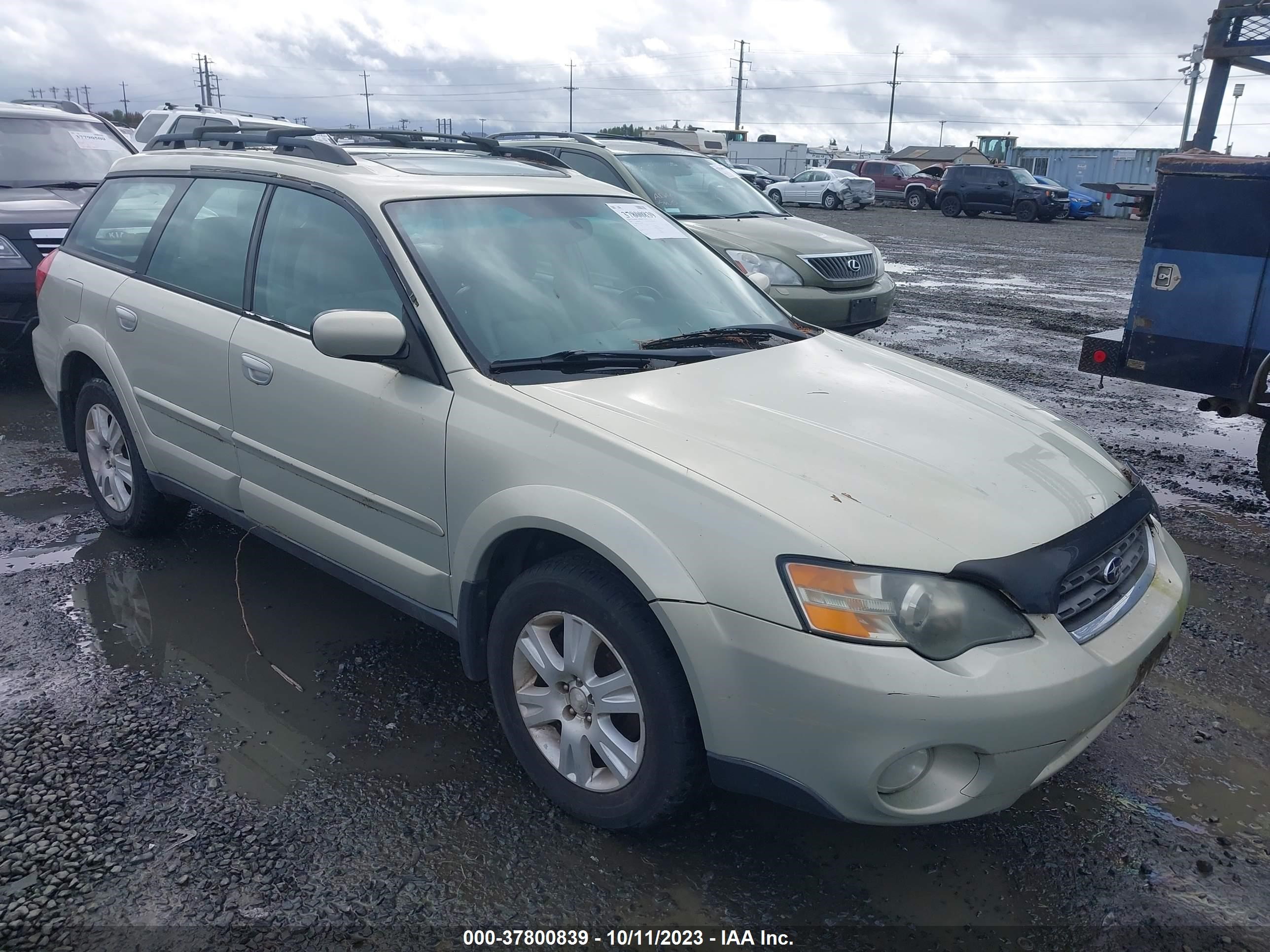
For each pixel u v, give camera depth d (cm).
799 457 262
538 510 266
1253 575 462
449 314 310
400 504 315
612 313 343
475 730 327
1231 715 348
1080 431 336
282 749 313
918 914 254
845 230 2639
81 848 266
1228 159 489
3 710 329
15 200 759
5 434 644
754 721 237
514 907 252
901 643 227
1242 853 279
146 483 444
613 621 256
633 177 902
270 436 357
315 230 354
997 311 1245
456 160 404
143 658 365
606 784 272
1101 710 244
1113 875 269
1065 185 4250
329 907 249
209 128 455
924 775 234
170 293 406
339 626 394
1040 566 242
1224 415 519
